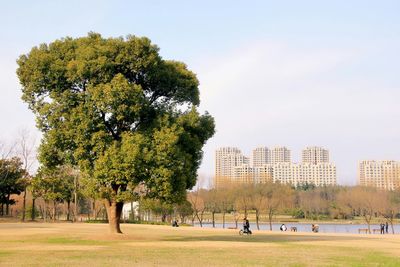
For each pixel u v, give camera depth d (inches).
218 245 1277.1
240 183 4229.8
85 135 1346.0
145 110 1406.3
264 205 3868.1
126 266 764.6
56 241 1370.6
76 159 1360.7
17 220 3585.1
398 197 3956.7
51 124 1374.3
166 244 1295.5
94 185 1359.5
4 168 3474.4
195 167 1503.4
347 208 4367.6
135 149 1291.8
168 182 1321.4
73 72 1362.0
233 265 802.8
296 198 5000.0
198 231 2304.4
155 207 3750.0
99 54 1374.3
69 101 1369.3
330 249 1189.1
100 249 1104.8
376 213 4165.8
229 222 5502.0
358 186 4707.2
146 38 1411.2
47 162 1439.5
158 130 1375.5
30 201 4475.9
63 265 767.1
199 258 915.4
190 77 1519.4
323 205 4864.7
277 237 1788.9
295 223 4933.6
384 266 812.6
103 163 1307.8
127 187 1411.2
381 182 7554.1
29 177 3567.9
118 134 1414.9
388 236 2023.9
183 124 1444.4
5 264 778.8
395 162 7834.6
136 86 1355.8
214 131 1534.2
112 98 1311.5
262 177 6328.7
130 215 4252.0
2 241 1370.6
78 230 2076.8
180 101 1520.7
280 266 794.2
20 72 1440.7
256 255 992.9
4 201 3587.6
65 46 1455.5
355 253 1077.1
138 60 1392.7
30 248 1127.0
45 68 1387.8
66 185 3747.5
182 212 4104.3
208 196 4141.2
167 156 1326.3
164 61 1501.0
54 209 3870.6
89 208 5024.6
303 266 797.9
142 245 1246.3
